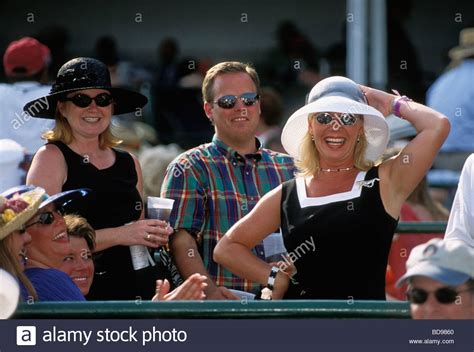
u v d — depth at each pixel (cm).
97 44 3167
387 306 1230
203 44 3541
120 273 1574
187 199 1644
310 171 1434
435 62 3478
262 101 2544
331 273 1392
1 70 3061
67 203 1561
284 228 1423
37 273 1409
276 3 3550
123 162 1617
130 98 1661
